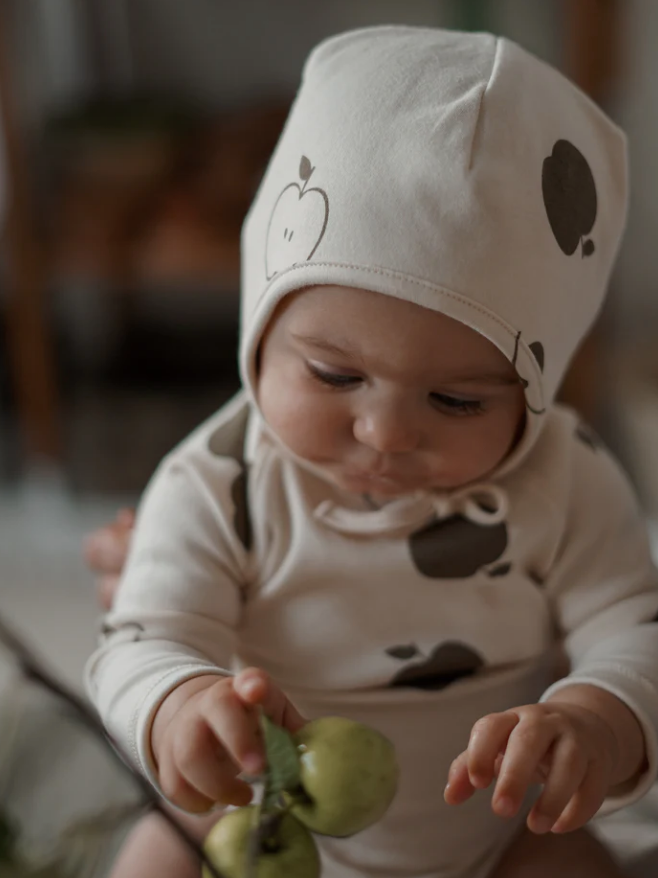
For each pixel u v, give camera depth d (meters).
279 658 0.72
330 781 0.49
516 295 0.64
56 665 1.32
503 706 0.72
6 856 0.46
